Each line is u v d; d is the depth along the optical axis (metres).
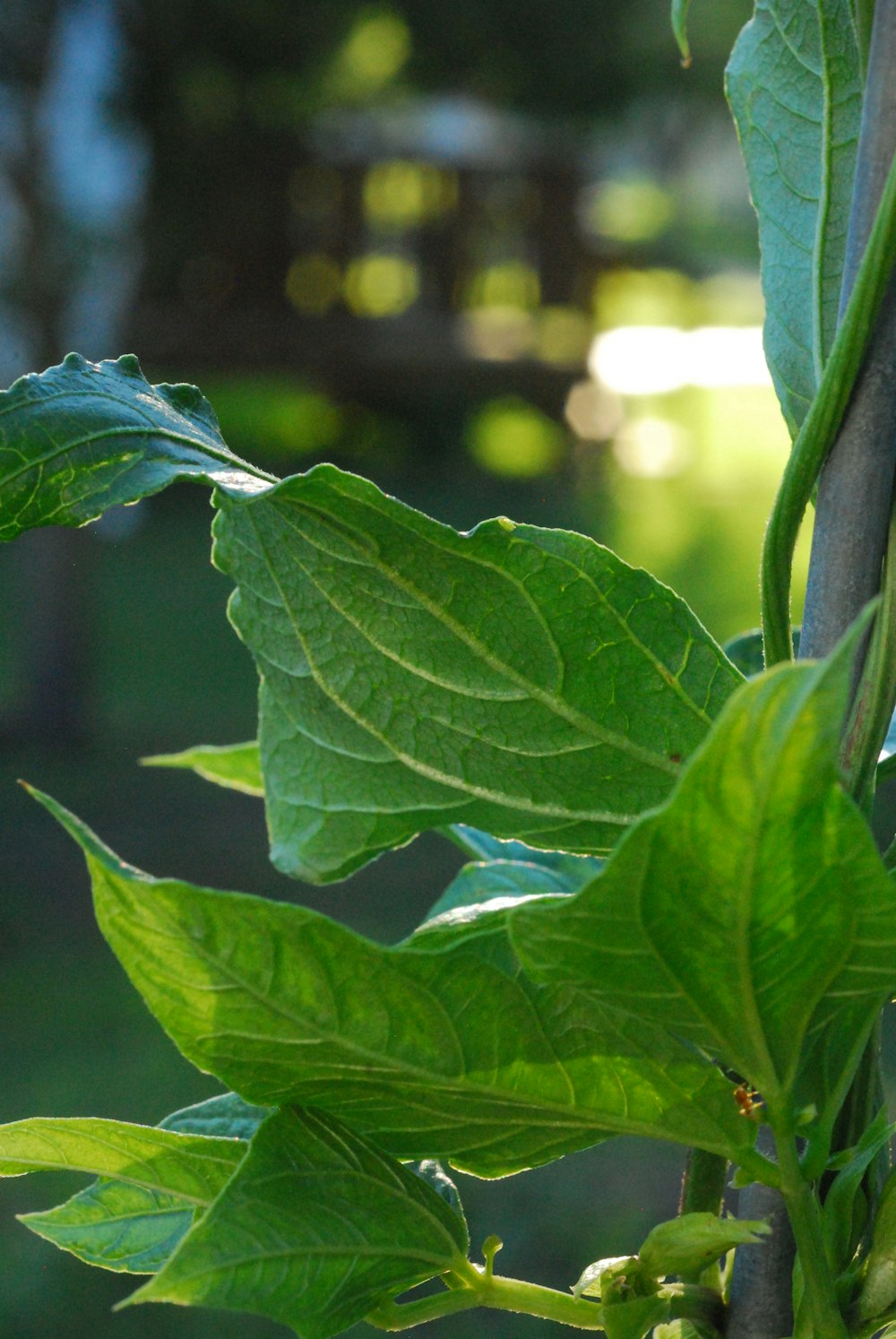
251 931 0.80
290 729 0.85
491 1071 0.82
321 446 13.44
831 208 0.87
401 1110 0.83
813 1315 0.82
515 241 13.95
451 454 13.62
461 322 13.54
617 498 12.50
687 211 18.50
